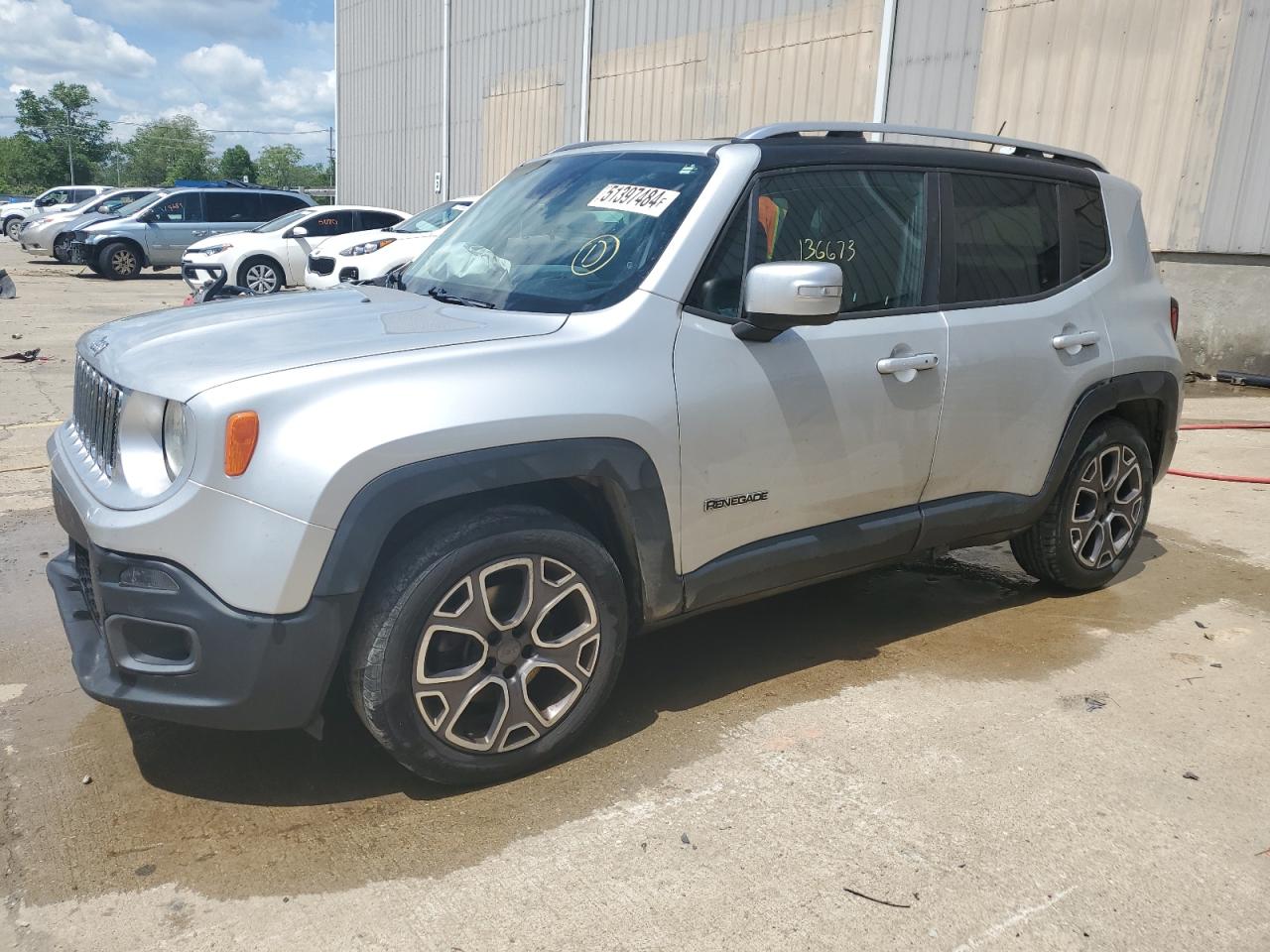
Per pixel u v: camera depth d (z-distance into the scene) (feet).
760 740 10.45
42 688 11.34
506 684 9.25
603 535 10.10
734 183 10.51
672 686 11.68
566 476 9.06
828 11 40.65
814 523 11.17
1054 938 7.66
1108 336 13.62
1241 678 12.12
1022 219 12.96
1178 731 10.80
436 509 8.93
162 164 417.69
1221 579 15.62
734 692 11.54
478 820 8.97
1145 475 14.79
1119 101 32.42
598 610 9.64
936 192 12.08
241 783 9.48
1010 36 34.81
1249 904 8.08
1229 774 9.95
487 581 9.05
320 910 7.78
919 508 12.11
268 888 8.03
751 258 10.56
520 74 61.16
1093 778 9.82
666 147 11.68
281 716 8.39
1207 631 13.58
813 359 10.68
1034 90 34.45
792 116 42.91
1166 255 32.71
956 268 12.16
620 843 8.68
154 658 8.48
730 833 8.84
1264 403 29.27
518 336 9.35
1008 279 12.71
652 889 8.09
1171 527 18.20
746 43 44.68
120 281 66.33
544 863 8.39
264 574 8.02
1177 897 8.14
